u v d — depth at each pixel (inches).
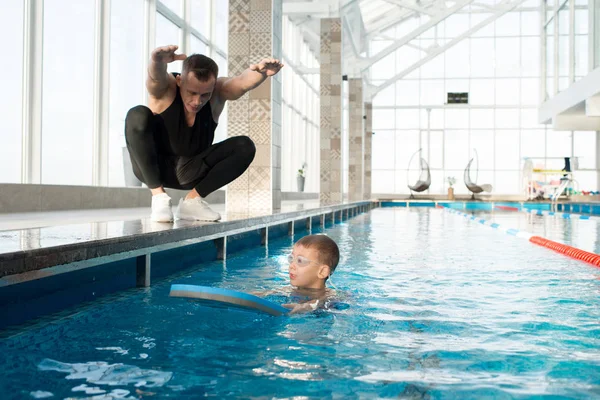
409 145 1004.6
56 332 72.5
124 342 67.6
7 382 52.9
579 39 681.6
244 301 78.1
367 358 61.8
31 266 74.5
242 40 275.9
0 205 224.7
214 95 136.1
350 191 713.6
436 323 80.1
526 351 65.5
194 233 130.6
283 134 717.9
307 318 81.8
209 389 51.4
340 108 538.3
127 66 334.0
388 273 133.3
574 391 51.4
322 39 542.0
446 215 473.7
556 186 797.2
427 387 52.4
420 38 991.6
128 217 198.8
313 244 100.0
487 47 981.2
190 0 412.8
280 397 49.4
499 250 192.2
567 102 631.2
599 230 286.0
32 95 238.1
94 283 96.4
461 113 992.9
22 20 231.9
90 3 288.0
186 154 140.2
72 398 48.8
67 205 268.1
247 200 278.8
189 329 74.2
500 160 983.6
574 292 108.5
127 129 130.9
